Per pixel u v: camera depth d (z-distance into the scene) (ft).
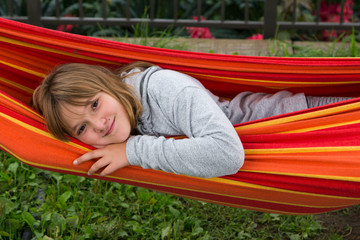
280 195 7.50
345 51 15.33
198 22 16.96
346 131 7.21
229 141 6.75
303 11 18.21
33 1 16.81
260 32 18.49
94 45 7.72
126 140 7.43
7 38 7.80
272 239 9.55
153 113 7.43
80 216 9.25
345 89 8.46
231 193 7.59
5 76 8.42
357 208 10.36
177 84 7.14
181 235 9.24
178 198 10.29
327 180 7.22
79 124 7.16
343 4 16.57
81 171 7.55
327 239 9.56
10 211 9.17
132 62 7.93
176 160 6.92
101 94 7.17
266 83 8.30
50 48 7.91
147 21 16.90
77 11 18.70
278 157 7.22
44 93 7.25
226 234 9.41
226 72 7.99
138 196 10.16
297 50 16.19
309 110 7.31
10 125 7.40
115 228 9.17
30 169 10.69
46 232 9.04
